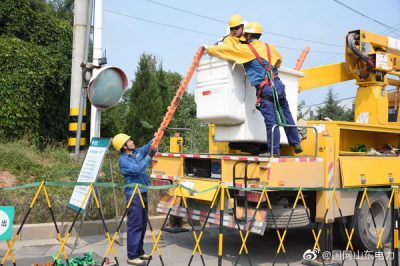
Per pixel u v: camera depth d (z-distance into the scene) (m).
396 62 8.28
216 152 8.01
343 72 8.45
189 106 17.12
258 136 6.58
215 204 6.16
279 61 6.33
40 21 15.94
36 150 11.60
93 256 6.37
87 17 11.98
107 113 16.58
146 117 15.67
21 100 12.77
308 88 8.84
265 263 6.36
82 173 7.20
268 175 5.59
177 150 8.05
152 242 7.39
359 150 7.46
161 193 7.09
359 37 7.87
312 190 5.99
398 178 7.29
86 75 10.59
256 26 6.34
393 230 5.72
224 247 7.29
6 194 7.92
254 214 5.48
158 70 17.41
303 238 8.21
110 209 8.21
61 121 14.95
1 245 6.80
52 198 8.06
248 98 6.51
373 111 7.92
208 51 6.48
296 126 6.06
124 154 6.12
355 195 6.67
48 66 13.95
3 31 15.16
